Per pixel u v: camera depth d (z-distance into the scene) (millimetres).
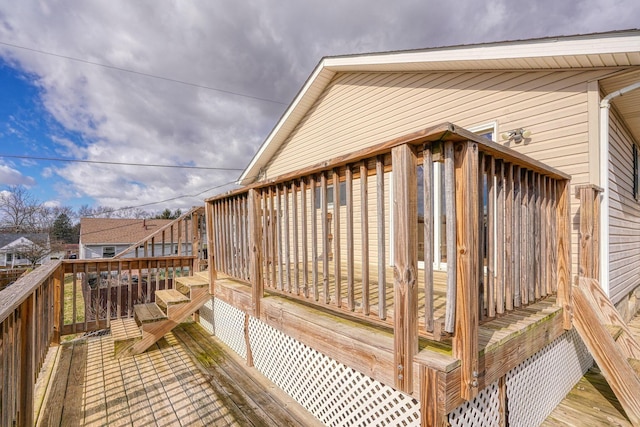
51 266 3029
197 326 4668
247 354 3295
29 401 1918
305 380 2475
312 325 2279
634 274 4980
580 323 2451
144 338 3588
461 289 1462
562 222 2537
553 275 2574
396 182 1532
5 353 1522
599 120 3129
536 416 2211
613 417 2293
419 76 4691
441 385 1415
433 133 1359
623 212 4094
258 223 3006
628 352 2338
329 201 6234
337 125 6078
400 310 1550
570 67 3262
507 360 1800
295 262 2533
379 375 1748
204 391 2729
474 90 4051
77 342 3990
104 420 2287
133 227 26047
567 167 3270
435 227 4211
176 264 5129
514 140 3645
